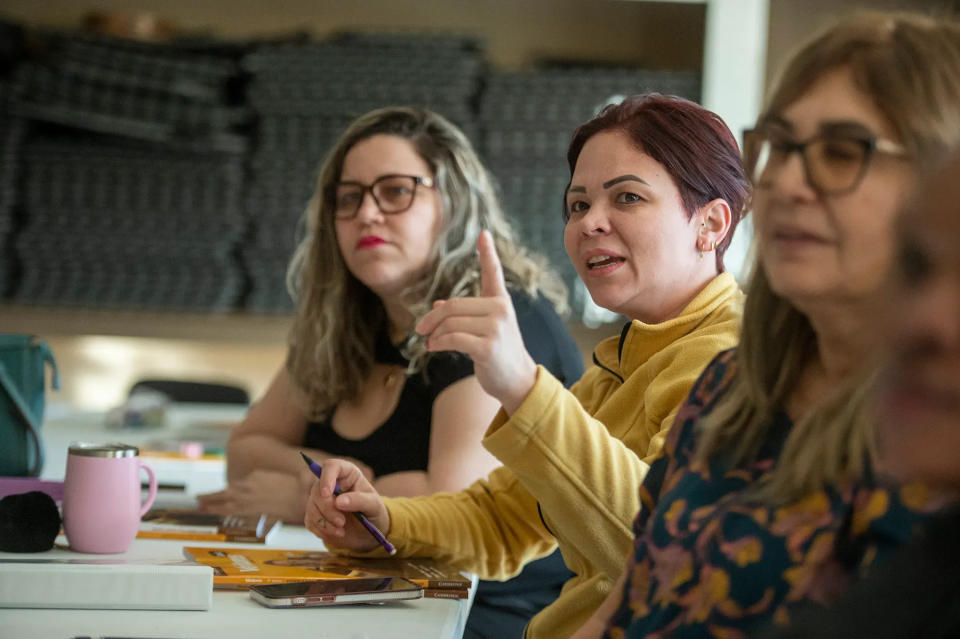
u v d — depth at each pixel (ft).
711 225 4.58
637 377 4.45
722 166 4.52
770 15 12.02
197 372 13.47
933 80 2.44
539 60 12.82
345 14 13.29
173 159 12.60
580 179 4.60
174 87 12.38
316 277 6.40
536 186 12.17
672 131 4.47
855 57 2.51
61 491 5.16
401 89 12.27
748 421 2.85
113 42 12.44
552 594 5.74
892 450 1.75
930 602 1.78
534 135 12.16
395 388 6.07
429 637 3.39
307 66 12.38
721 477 2.82
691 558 2.70
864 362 2.43
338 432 6.23
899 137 2.45
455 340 3.64
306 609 3.70
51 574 3.55
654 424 4.26
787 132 2.57
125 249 12.60
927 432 1.69
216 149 12.48
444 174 6.20
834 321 2.60
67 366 13.47
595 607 4.18
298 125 12.51
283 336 12.73
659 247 4.45
